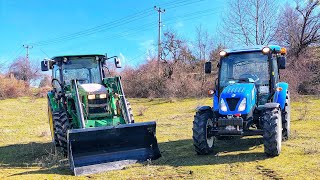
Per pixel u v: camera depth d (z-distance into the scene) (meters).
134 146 6.87
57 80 8.65
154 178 5.56
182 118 13.54
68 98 8.04
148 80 27.56
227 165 6.07
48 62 8.87
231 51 7.64
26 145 9.55
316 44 25.81
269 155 6.47
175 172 5.84
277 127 6.29
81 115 7.18
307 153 6.60
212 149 7.12
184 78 25.25
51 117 9.08
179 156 7.06
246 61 7.54
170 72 27.53
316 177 5.15
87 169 6.19
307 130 9.20
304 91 20.38
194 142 6.84
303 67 21.61
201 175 5.54
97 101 7.69
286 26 26.08
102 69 9.05
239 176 5.38
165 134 10.02
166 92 25.36
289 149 6.99
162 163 6.54
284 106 7.78
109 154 6.59
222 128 6.65
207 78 25.30
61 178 5.82
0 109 19.75
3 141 10.32
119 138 6.73
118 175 5.84
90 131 6.39
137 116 15.17
